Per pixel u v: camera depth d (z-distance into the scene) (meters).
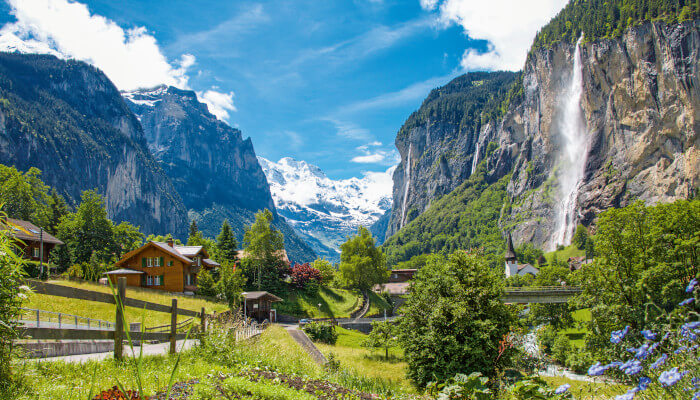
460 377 9.74
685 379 4.91
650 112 184.12
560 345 40.81
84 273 54.41
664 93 179.12
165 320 30.98
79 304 30.88
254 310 65.38
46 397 7.57
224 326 16.30
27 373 8.77
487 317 25.25
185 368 11.90
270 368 15.02
